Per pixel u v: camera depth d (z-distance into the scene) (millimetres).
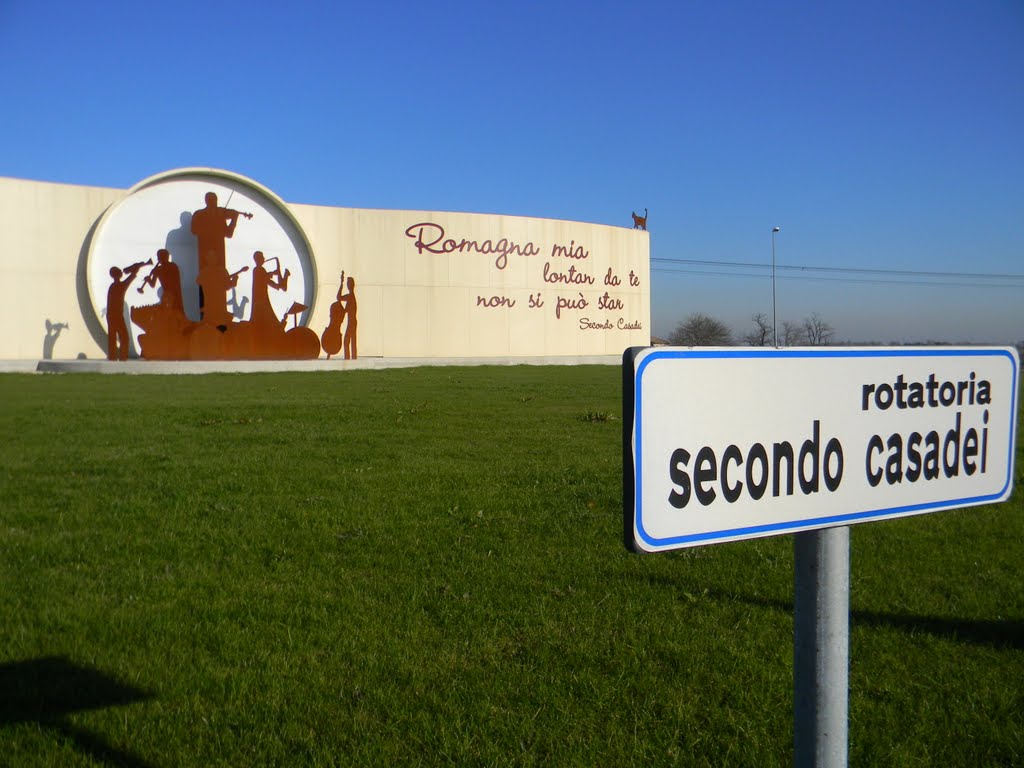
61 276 35469
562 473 9266
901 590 5430
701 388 1666
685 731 3576
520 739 3502
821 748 1810
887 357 1917
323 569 5770
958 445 2041
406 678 4070
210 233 33812
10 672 4055
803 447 1799
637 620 4840
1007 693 3918
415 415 15312
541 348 45875
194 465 9547
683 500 1649
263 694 3873
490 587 5391
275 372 31484
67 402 17578
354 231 41781
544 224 45844
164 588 5293
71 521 6941
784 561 6012
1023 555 6273
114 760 3312
